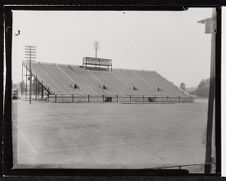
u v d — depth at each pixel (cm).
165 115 1303
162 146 711
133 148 689
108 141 775
